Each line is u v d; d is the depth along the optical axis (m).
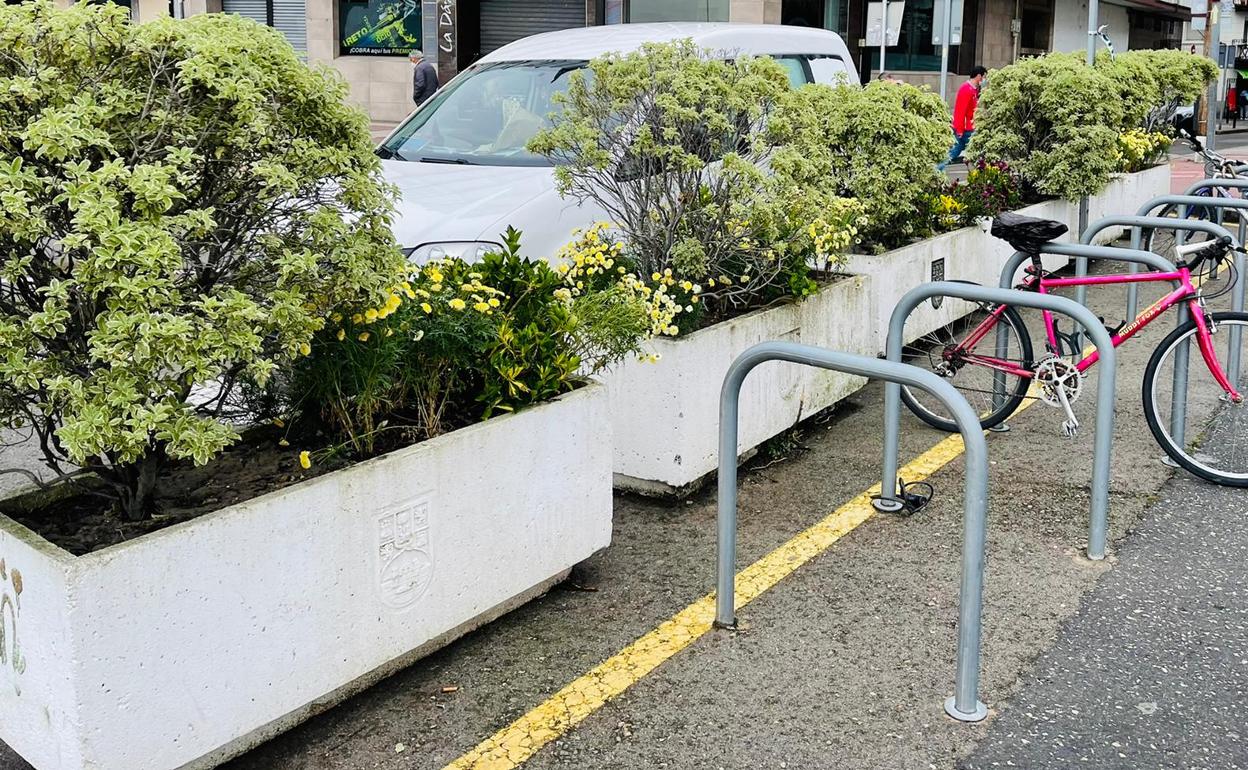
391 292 3.41
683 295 5.23
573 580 4.36
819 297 5.80
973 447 3.35
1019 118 10.00
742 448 5.37
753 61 5.56
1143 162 12.70
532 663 3.79
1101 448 4.45
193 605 2.97
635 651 3.87
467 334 3.87
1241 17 40.41
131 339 2.77
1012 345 6.16
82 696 2.78
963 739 3.39
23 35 2.92
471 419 3.98
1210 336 5.43
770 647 3.90
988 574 4.43
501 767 3.26
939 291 4.64
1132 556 4.58
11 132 2.80
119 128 2.96
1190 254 5.59
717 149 5.32
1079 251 5.54
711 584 4.35
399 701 3.57
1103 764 3.28
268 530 3.12
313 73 3.28
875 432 6.07
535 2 23.75
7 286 2.94
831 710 3.54
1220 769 3.26
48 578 2.77
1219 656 3.84
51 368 2.92
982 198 8.50
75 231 2.81
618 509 5.02
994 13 29.25
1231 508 5.04
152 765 2.95
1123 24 38.28
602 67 5.29
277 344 3.23
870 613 4.13
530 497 3.96
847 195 7.30
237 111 2.98
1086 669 3.77
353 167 3.34
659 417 4.99
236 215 3.16
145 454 3.22
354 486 3.34
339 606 3.36
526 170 6.35
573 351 4.21
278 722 3.33
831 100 7.26
